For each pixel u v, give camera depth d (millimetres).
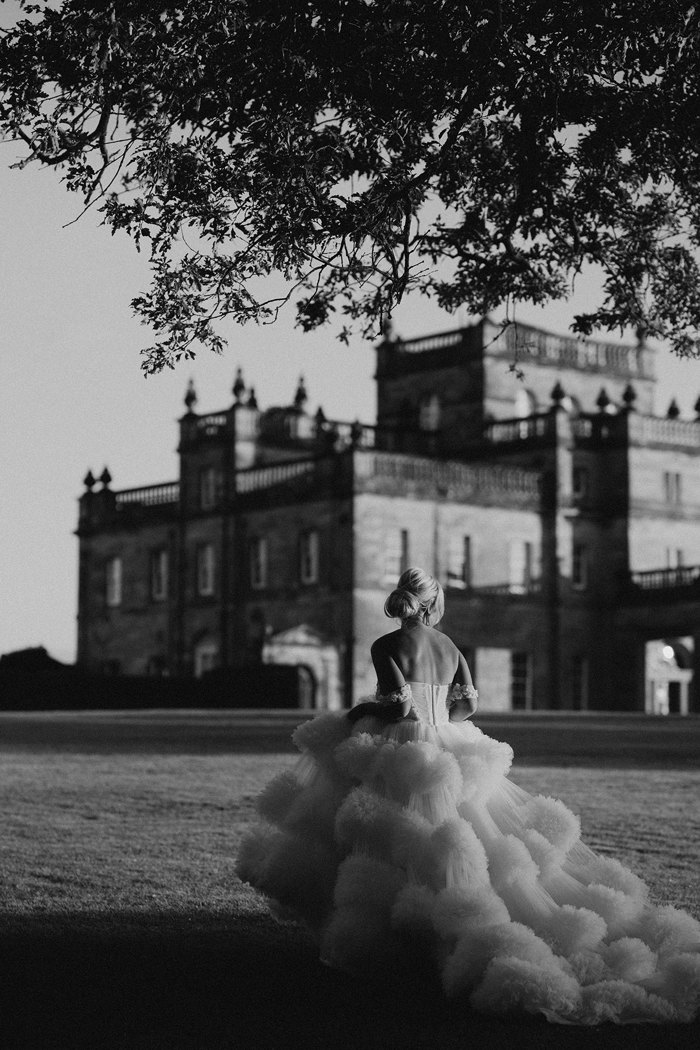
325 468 64750
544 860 7594
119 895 9805
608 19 12336
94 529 78250
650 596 67500
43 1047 6227
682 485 71188
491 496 66812
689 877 10422
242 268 13570
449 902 7145
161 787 17359
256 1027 6570
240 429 70562
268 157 12898
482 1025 6625
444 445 73812
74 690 57750
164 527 74250
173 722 39000
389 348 76438
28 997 7145
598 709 68938
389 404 76562
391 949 7387
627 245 15547
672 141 13516
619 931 7566
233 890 10000
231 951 8203
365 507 63281
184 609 72688
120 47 12102
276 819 7969
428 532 64938
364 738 7715
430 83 12812
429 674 7977
